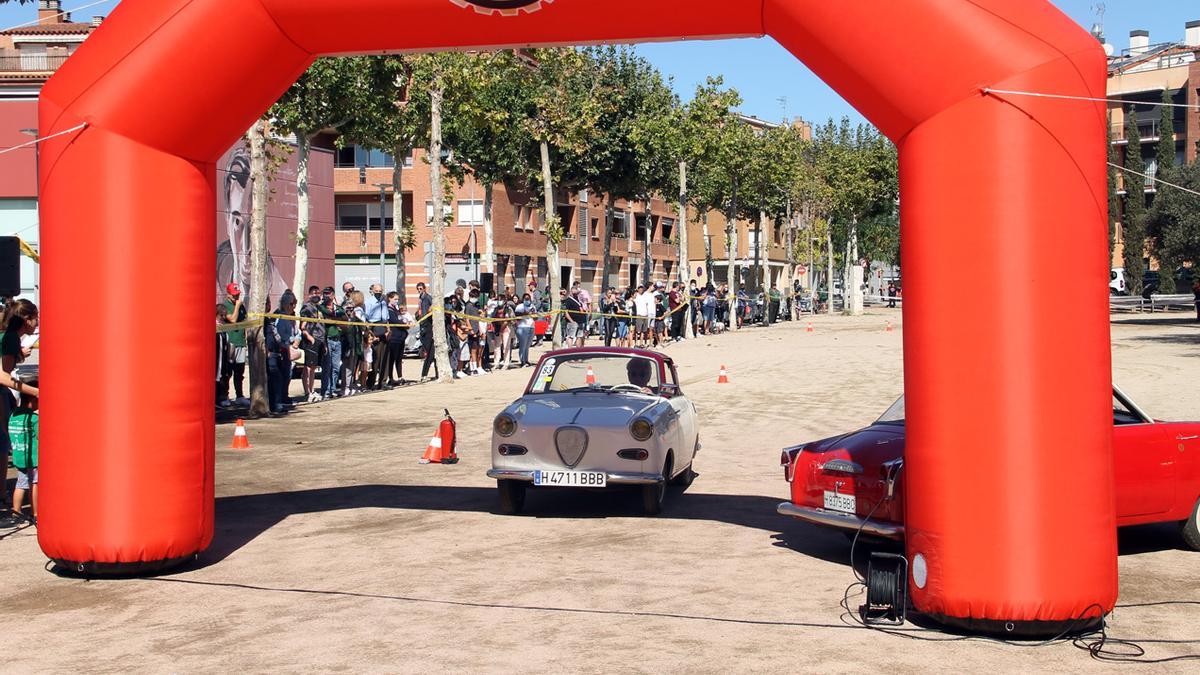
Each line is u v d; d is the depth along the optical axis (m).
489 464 12.34
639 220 74.38
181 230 7.43
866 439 8.05
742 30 7.14
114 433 7.27
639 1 6.91
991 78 6.05
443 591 7.03
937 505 6.15
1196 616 6.46
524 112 34.50
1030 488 5.94
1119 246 85.75
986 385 6.00
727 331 44.91
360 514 9.64
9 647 5.94
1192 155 81.19
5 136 27.48
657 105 41.75
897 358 27.78
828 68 6.69
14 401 9.81
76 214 7.28
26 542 8.62
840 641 5.95
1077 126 6.04
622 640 5.95
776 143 51.66
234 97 7.43
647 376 10.78
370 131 23.56
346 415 16.69
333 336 18.95
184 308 7.45
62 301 7.32
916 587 6.31
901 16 6.23
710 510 9.83
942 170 6.16
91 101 7.25
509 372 24.95
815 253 66.81
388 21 7.25
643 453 9.38
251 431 14.95
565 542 8.51
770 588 7.09
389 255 54.62
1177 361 24.45
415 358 29.67
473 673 5.42
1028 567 5.93
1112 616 6.47
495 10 7.02
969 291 6.05
